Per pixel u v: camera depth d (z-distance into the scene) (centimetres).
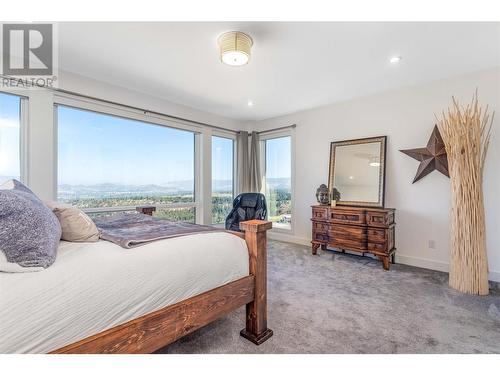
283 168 470
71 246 121
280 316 192
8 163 249
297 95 352
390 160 335
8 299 83
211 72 280
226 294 146
